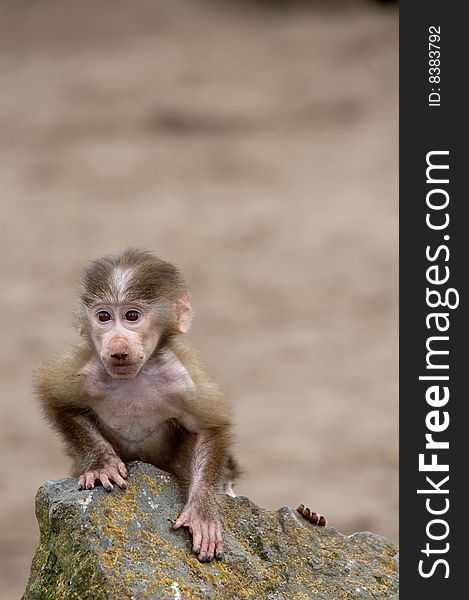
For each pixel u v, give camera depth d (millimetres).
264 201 45062
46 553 9914
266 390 30609
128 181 47156
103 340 10656
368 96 54562
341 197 45125
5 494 24719
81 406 11094
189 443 11117
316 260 39719
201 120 52562
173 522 10086
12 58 60531
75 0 67562
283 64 58500
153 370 11047
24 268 39375
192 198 45406
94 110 54000
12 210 44594
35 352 32906
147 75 57312
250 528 10453
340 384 30984
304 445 27172
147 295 10898
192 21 65000
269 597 9914
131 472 10305
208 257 40031
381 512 23469
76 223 43219
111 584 9289
